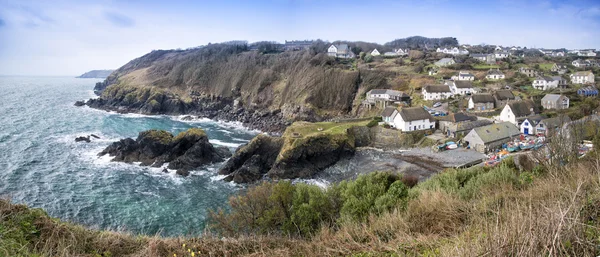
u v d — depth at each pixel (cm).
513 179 1475
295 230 1659
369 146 5091
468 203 1041
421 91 7225
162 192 3397
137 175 3878
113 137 5719
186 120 8025
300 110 7600
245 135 6494
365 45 14262
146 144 4431
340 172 4206
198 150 4369
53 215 2809
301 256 986
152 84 10744
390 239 935
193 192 3434
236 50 12494
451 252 613
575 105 5759
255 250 1044
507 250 521
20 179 3559
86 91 15200
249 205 1920
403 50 12925
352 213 1531
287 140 4359
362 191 1736
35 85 18388
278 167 4125
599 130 2617
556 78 7206
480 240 600
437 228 938
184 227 2680
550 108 5803
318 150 4359
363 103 7256
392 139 5012
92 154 4594
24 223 939
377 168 4150
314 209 1716
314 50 11356
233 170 4144
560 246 507
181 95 10112
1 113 7538
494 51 12812
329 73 8112
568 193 821
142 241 1059
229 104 9206
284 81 9025
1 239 796
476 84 7631
